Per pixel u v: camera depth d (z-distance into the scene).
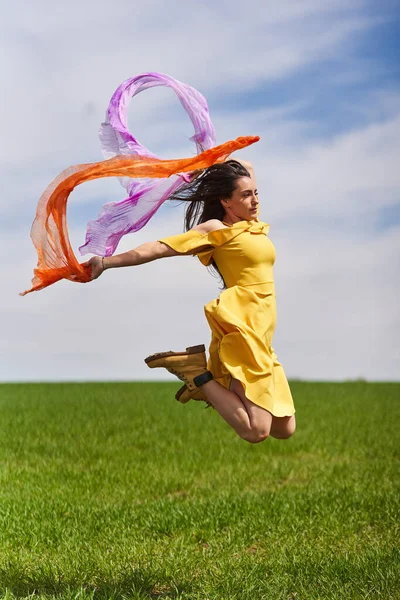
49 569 6.66
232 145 6.25
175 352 6.12
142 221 6.55
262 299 6.13
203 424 17.41
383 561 6.79
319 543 7.87
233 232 6.15
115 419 17.88
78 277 5.95
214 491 10.73
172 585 6.41
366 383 29.80
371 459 13.44
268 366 6.05
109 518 8.84
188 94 6.70
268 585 6.30
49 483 10.96
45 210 5.93
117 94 6.57
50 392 24.41
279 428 6.41
